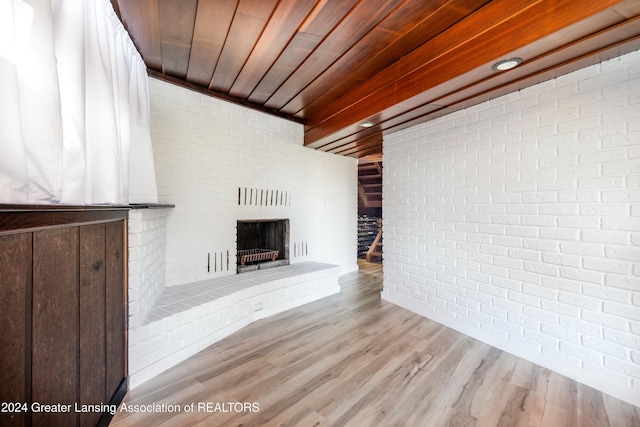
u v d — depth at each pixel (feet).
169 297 8.61
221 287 9.76
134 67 7.44
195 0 6.02
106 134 5.14
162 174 9.66
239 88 10.51
